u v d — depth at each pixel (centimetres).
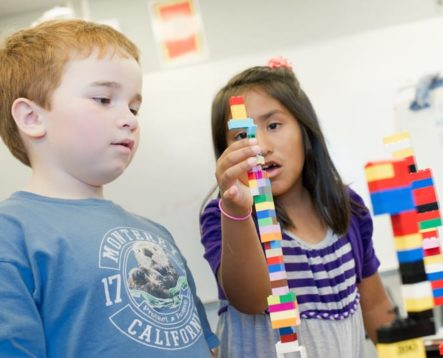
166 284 76
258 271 82
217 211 102
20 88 75
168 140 217
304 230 105
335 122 214
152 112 219
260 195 67
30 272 66
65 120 72
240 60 220
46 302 66
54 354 65
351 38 217
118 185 215
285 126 105
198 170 215
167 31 223
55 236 69
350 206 110
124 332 68
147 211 214
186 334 74
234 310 100
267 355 95
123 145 74
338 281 101
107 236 74
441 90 210
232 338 99
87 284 67
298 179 107
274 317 61
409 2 218
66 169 75
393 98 213
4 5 225
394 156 56
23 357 61
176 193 214
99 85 73
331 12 219
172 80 220
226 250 82
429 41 214
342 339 97
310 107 112
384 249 205
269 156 102
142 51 223
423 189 62
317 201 107
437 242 62
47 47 75
